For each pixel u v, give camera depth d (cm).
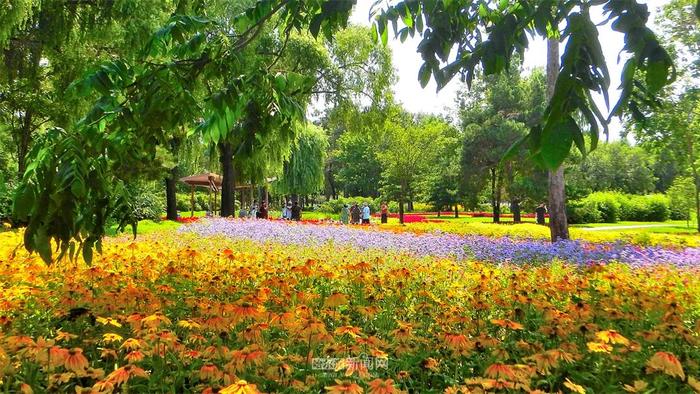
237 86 345
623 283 471
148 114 320
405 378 266
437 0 313
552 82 1140
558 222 1195
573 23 166
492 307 400
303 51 1825
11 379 224
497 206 3284
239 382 185
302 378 253
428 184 3578
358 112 2109
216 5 917
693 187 2550
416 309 368
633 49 181
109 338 245
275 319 273
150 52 353
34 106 1348
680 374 224
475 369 290
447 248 928
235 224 1481
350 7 301
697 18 196
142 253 645
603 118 161
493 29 254
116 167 332
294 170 3050
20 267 464
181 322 266
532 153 180
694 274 669
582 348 301
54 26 1048
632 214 3681
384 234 1198
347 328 264
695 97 1719
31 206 253
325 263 676
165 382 239
